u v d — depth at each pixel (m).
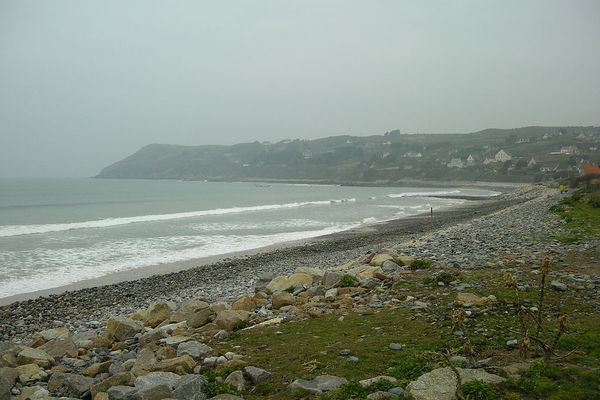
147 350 9.84
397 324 10.12
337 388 7.05
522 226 30.47
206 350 9.59
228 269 27.56
